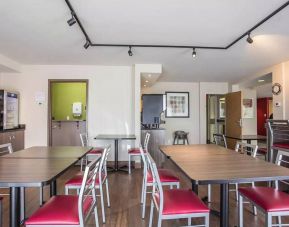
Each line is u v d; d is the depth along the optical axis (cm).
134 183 393
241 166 196
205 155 249
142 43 369
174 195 193
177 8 253
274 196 185
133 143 538
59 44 378
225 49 396
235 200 315
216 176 164
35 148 313
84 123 573
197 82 760
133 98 530
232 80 711
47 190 353
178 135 731
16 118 511
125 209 286
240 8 252
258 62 488
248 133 715
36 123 530
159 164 536
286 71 482
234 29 311
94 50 410
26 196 330
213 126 776
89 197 189
